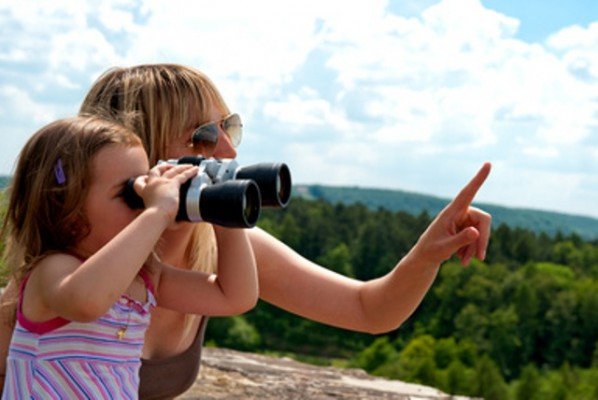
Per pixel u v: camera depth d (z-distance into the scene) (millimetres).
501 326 109500
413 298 2998
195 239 2895
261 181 2469
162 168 2365
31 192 2414
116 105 2734
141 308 2502
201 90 2764
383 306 3049
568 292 112000
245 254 2701
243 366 5238
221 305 2688
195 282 2705
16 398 2357
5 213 2521
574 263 143625
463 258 2818
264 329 117688
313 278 3154
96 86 2797
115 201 2373
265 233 3229
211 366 5129
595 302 109938
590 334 109250
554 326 109812
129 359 2449
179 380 2887
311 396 4625
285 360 5754
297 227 131500
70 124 2434
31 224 2420
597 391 93562
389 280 3018
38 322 2338
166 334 2834
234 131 2879
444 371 94312
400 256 126875
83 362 2338
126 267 2156
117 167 2383
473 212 2807
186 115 2723
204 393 4457
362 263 127000
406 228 133125
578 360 107812
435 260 2852
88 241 2404
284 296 3156
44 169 2398
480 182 2725
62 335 2340
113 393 2365
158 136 2705
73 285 2148
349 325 3129
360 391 4852
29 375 2340
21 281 2447
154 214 2221
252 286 2713
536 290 113438
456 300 115062
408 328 118062
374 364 103062
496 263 125688
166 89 2711
